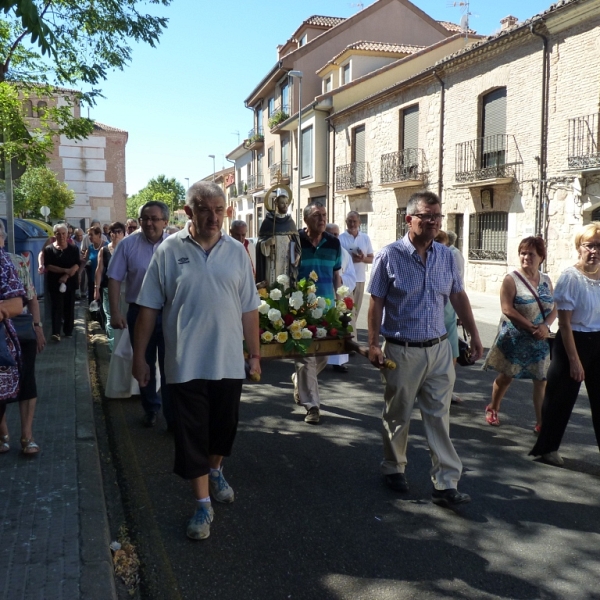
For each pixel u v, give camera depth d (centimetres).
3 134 880
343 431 567
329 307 543
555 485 447
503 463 490
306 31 3681
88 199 4934
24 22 435
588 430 577
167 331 357
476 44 1827
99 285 898
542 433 484
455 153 2003
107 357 875
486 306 1591
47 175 3800
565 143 1575
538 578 324
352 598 305
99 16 948
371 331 415
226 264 359
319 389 726
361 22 3425
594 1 1430
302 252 646
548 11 1538
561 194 1602
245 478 455
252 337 382
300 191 3219
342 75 3134
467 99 1941
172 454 498
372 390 724
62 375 714
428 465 484
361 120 2633
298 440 541
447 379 415
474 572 330
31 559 318
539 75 1648
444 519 392
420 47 3109
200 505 367
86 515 369
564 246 1603
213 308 352
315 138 2992
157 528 376
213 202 348
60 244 932
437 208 399
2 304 355
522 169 1725
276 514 396
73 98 983
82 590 291
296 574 327
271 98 3875
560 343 472
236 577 324
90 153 4897
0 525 355
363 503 414
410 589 313
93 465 447
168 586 314
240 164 4806
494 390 585
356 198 2719
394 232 2430
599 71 1470
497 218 1864
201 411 356
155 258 361
